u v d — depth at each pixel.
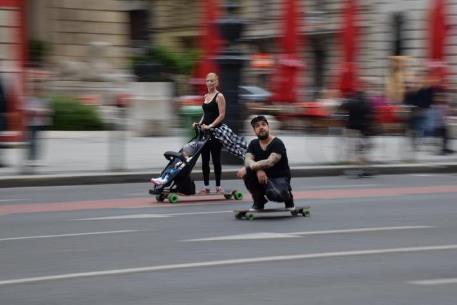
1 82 57.78
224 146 39.81
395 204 38.12
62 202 39.62
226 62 53.09
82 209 36.78
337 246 26.69
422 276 22.20
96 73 91.56
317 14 124.94
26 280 21.75
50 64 92.44
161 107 74.81
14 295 20.08
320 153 61.44
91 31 94.69
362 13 112.06
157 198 39.38
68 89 89.88
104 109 80.38
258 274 22.42
